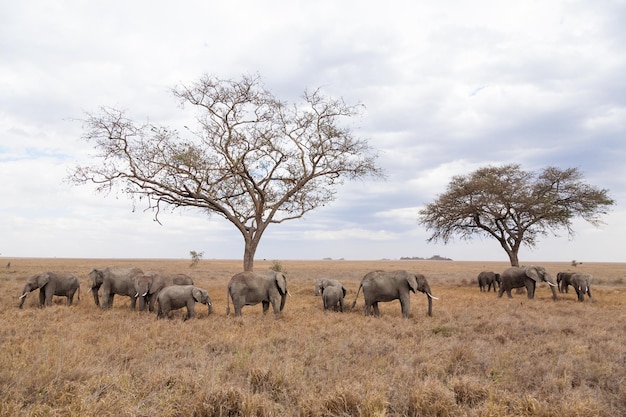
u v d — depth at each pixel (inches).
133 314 532.4
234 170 892.6
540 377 258.4
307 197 998.4
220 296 804.6
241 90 880.9
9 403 181.3
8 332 383.2
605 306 698.8
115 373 236.2
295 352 313.7
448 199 1283.2
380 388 219.6
